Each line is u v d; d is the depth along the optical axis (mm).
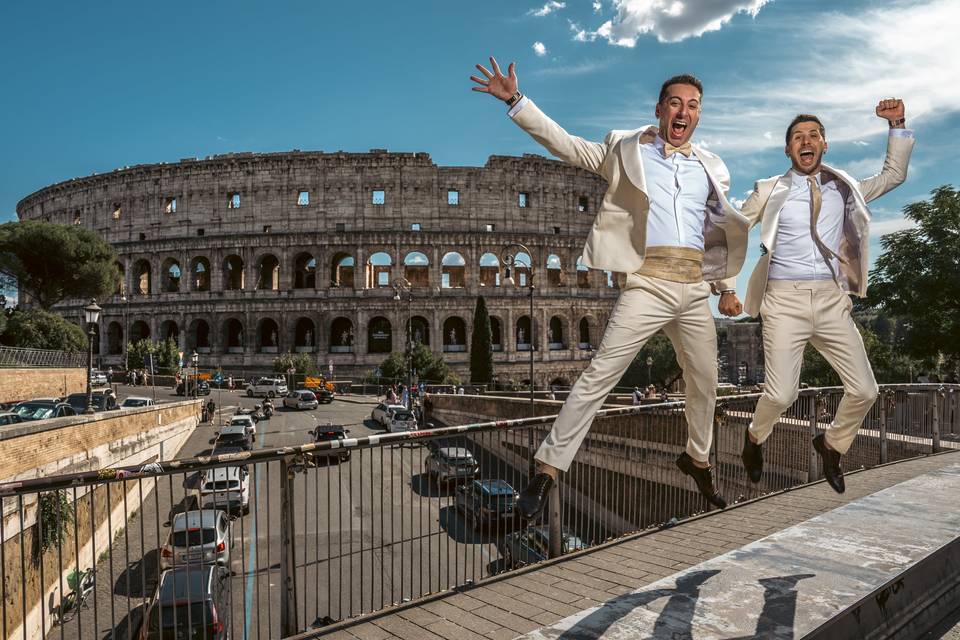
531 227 102312
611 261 5070
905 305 45281
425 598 6395
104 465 29625
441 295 97438
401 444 7004
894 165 6488
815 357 58000
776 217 6098
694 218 5234
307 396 71625
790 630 3734
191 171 102812
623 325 4992
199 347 104500
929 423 15695
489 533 7547
